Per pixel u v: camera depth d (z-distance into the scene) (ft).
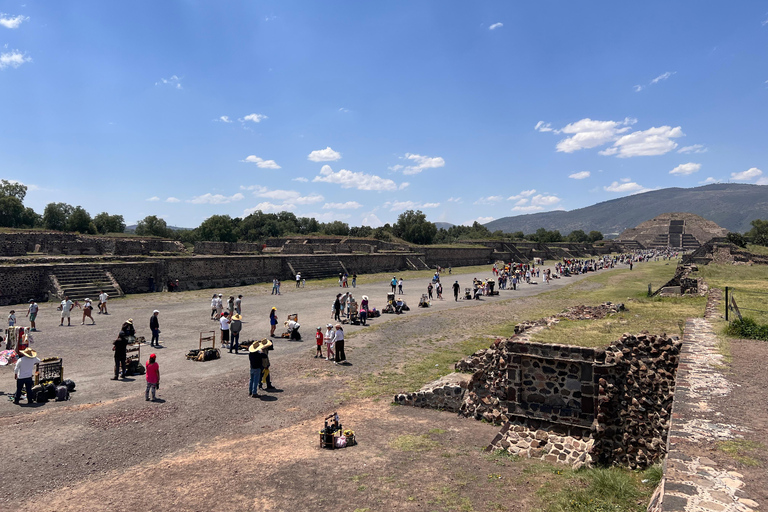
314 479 27.22
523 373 34.78
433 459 30.30
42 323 74.59
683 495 14.96
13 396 41.32
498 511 23.22
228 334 65.05
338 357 56.29
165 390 44.42
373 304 105.81
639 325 47.52
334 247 227.61
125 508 23.89
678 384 25.94
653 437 30.19
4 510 23.52
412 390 45.29
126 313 85.40
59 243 155.22
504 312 93.86
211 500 24.73
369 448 32.22
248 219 380.78
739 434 19.47
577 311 60.34
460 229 476.13
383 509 23.62
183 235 333.83
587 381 31.99
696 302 70.85
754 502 14.42
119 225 294.05
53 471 28.02
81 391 43.47
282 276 151.94
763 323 39.83
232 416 38.45
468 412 39.04
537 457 31.04
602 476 26.22
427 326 79.30
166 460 30.01
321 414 39.50
